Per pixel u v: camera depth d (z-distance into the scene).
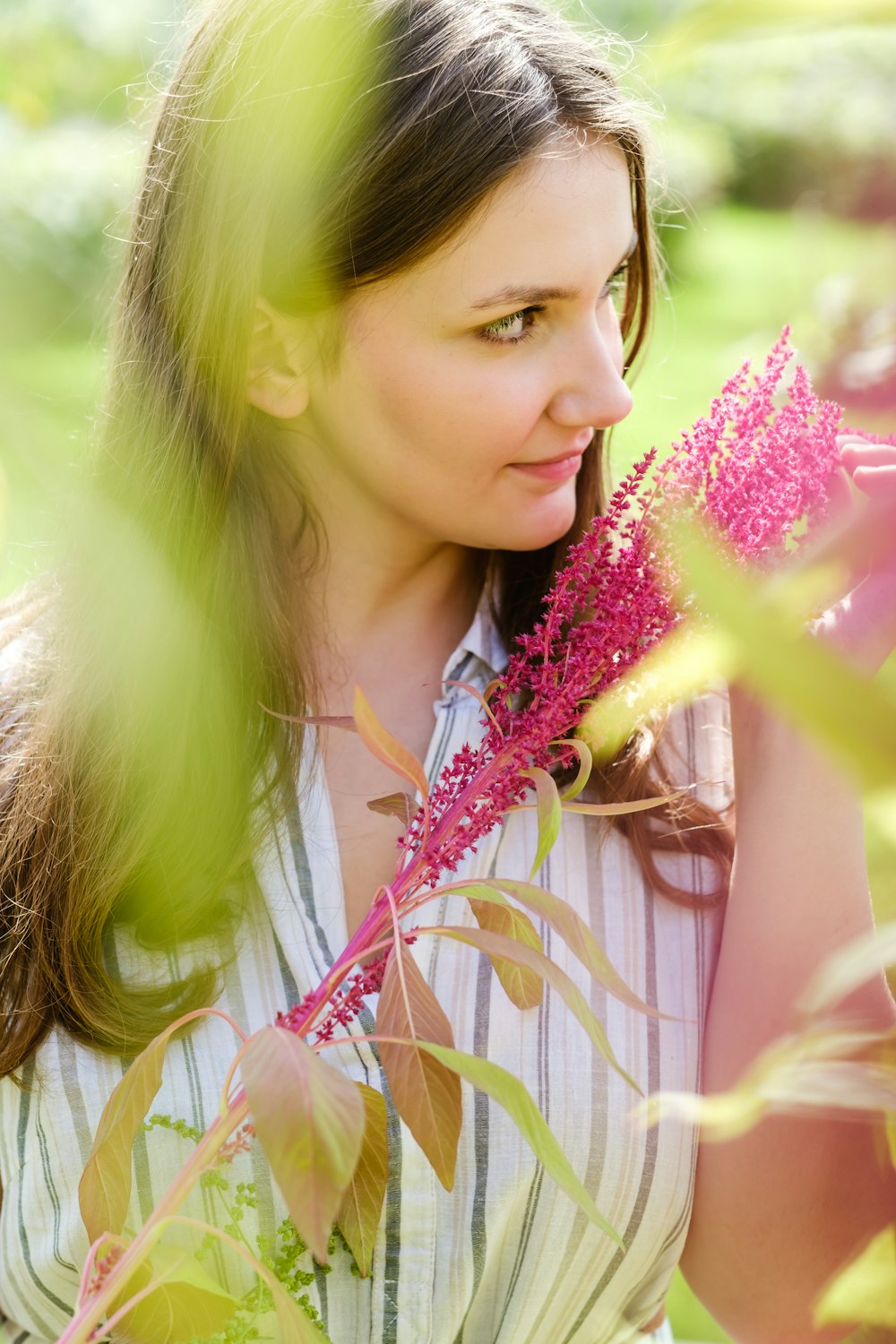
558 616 0.80
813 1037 0.42
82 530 1.18
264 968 1.12
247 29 1.04
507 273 0.93
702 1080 1.09
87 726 1.12
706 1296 1.14
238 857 1.10
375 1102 0.77
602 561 0.79
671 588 0.75
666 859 1.15
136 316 1.18
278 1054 0.54
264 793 1.11
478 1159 1.07
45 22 7.74
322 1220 0.51
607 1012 1.09
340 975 0.73
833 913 1.01
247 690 1.13
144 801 1.10
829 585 0.37
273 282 1.03
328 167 0.96
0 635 1.30
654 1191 1.07
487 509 1.03
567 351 0.97
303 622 1.19
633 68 1.06
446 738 1.16
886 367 0.44
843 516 0.81
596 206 0.93
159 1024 1.09
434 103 0.92
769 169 5.71
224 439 1.13
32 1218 1.11
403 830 1.17
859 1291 0.56
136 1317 0.76
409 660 1.22
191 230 1.10
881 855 1.00
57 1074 1.10
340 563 1.19
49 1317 1.13
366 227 0.95
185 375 1.13
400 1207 1.03
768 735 1.07
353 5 0.97
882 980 0.92
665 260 1.37
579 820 1.14
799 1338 1.07
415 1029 0.66
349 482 1.15
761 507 0.77
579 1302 1.11
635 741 1.12
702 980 1.13
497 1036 1.08
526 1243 1.08
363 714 0.71
